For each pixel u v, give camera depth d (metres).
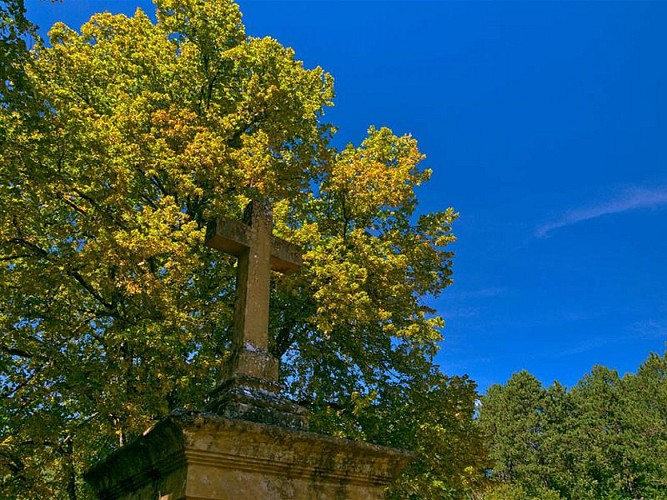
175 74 14.69
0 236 9.71
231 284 12.99
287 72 16.19
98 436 10.84
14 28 8.75
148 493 4.23
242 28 16.27
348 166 14.36
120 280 10.35
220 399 4.64
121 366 9.60
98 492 5.05
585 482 51.03
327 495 4.31
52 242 11.23
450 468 13.37
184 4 15.59
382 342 14.86
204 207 13.76
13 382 9.86
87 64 14.04
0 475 9.04
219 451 3.85
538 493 49.66
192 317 11.07
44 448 9.82
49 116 9.84
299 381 14.49
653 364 56.94
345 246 13.51
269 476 4.07
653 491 47.56
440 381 14.95
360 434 12.28
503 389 61.94
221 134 13.55
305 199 14.73
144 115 13.04
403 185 14.55
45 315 10.27
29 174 9.12
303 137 15.43
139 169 12.82
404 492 12.50
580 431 53.91
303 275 12.45
